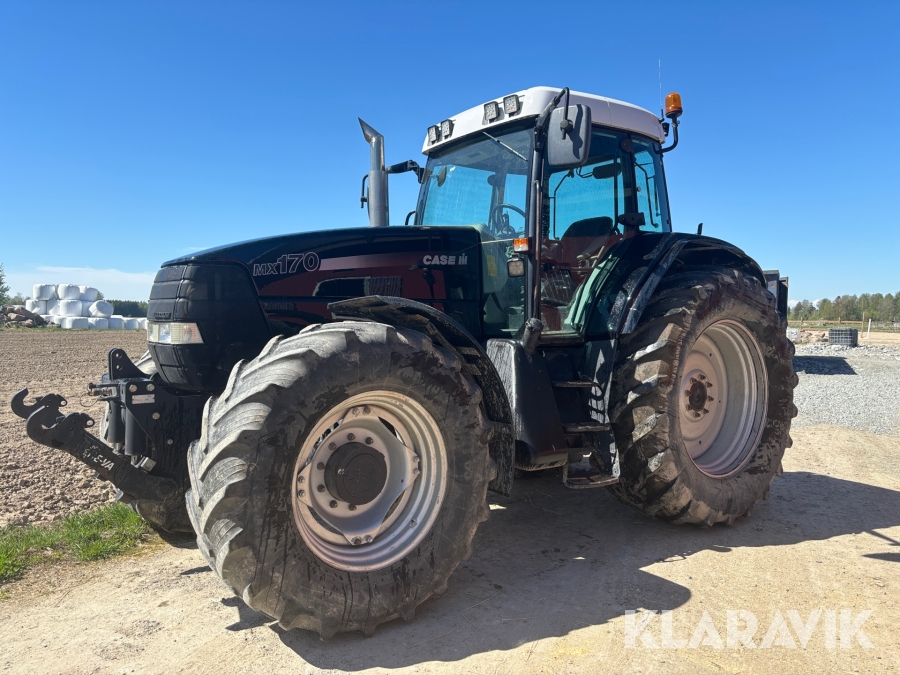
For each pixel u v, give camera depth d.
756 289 3.99
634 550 3.43
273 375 2.33
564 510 4.14
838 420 7.45
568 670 2.26
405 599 2.55
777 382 4.09
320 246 3.38
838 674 2.24
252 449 2.24
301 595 2.32
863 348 19.59
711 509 3.61
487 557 3.34
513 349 3.22
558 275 3.71
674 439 3.43
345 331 2.48
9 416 7.40
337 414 2.54
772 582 3.00
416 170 4.56
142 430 3.11
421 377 2.60
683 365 3.49
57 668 2.30
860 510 4.14
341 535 2.56
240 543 2.20
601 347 3.54
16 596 2.89
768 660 2.32
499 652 2.38
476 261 3.79
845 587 2.94
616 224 4.02
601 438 3.46
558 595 2.87
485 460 2.78
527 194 3.57
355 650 2.40
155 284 3.23
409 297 3.55
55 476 4.77
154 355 3.20
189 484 3.25
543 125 3.37
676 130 4.22
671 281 3.78
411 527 2.68
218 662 2.33
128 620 2.66
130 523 3.73
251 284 3.16
